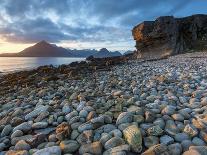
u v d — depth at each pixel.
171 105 1.96
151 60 9.86
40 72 6.87
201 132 1.38
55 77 4.73
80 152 1.28
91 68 6.80
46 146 1.36
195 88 2.81
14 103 2.59
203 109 1.79
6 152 1.30
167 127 1.49
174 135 1.38
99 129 1.53
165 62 7.98
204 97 2.19
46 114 1.88
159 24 12.88
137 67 6.60
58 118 1.82
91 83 3.80
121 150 1.22
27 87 3.88
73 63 9.63
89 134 1.43
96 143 1.30
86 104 2.14
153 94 2.54
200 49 13.36
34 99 2.78
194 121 1.54
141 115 1.68
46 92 3.08
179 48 13.56
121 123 1.58
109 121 1.65
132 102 2.08
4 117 2.02
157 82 3.32
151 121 1.61
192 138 1.36
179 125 1.52
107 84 3.52
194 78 3.49
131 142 1.29
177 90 2.72
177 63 7.09
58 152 1.24
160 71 4.94
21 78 5.63
